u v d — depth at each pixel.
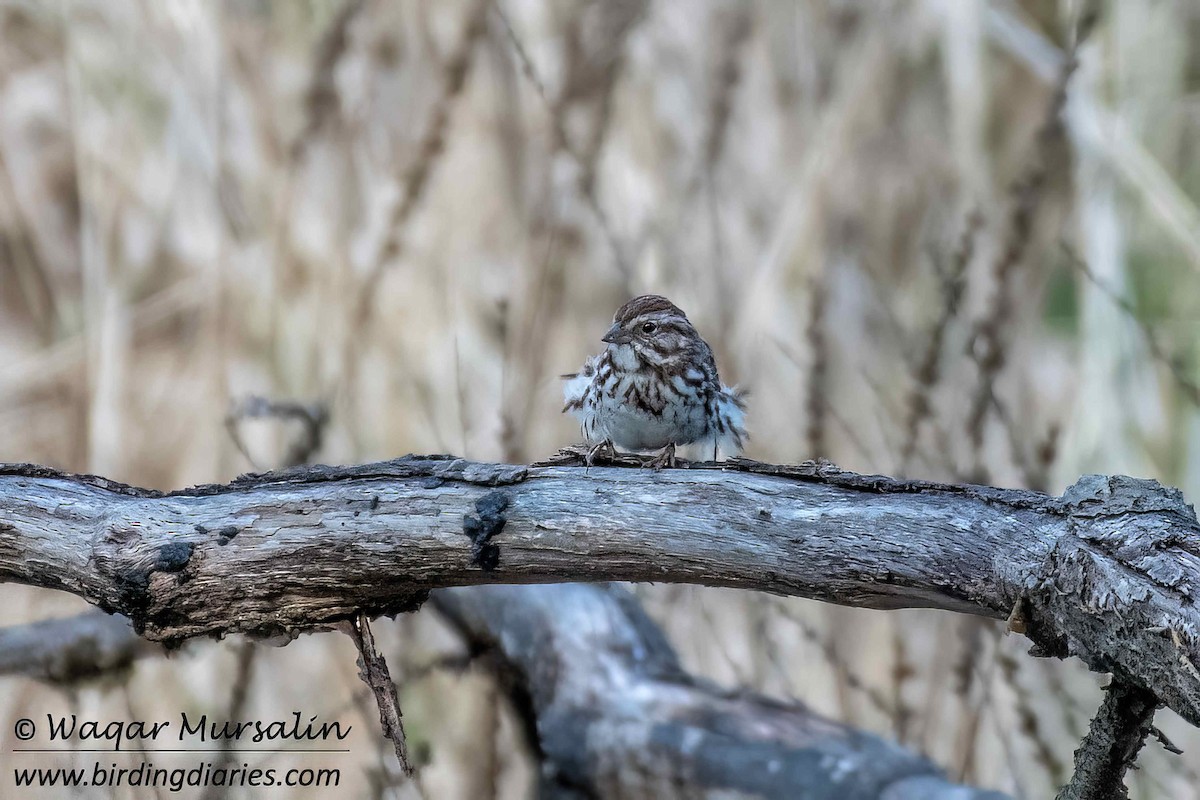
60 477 6.53
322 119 10.80
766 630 9.55
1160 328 12.75
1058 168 12.27
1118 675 4.55
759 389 11.40
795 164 12.27
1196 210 13.99
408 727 10.21
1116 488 4.79
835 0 12.75
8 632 8.65
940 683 9.48
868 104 12.84
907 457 9.03
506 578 5.89
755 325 11.37
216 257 11.26
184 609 6.08
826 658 9.03
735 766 7.69
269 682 10.02
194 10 11.57
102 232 11.40
